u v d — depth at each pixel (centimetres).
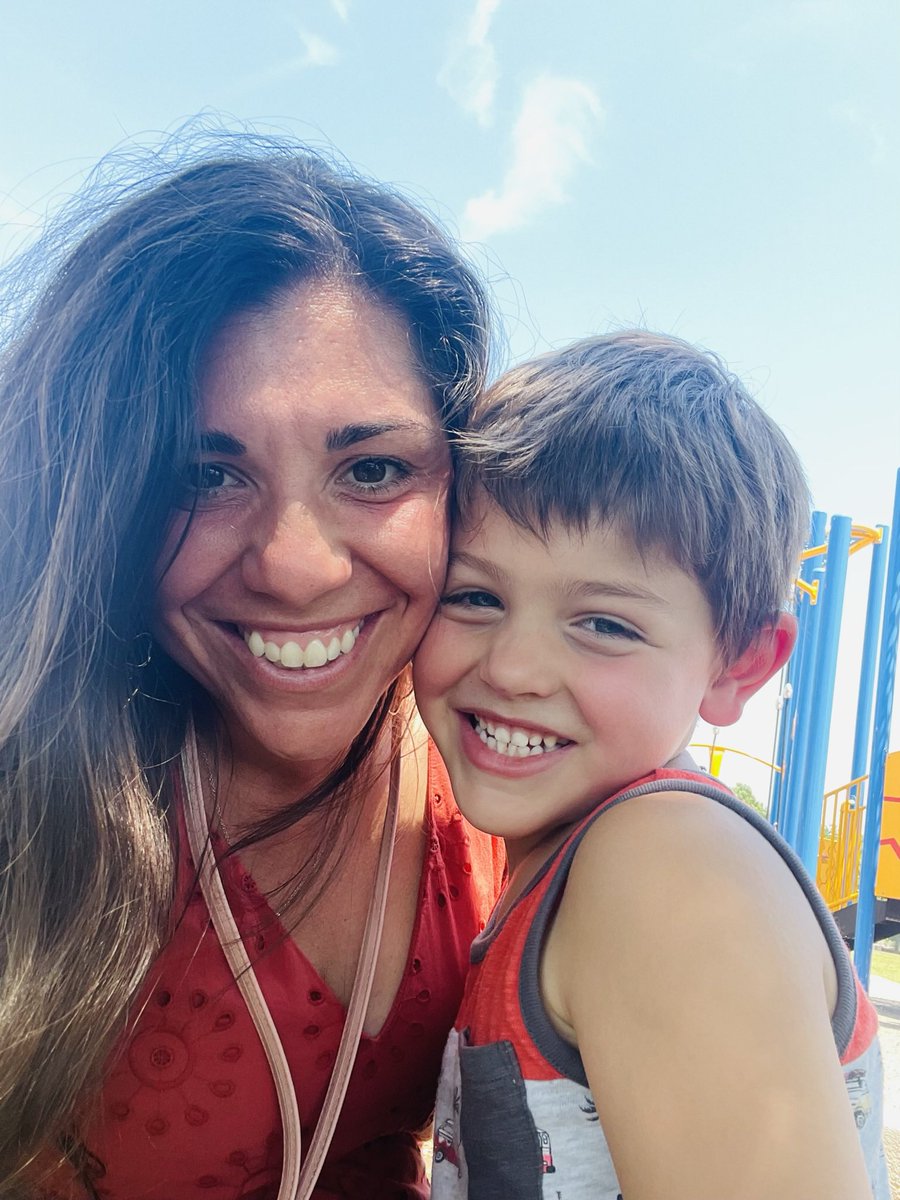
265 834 40
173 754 40
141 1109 38
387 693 44
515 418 38
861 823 238
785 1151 23
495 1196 32
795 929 27
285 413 34
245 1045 38
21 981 35
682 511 36
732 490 37
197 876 38
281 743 37
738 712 41
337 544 35
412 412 36
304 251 35
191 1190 39
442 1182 37
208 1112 38
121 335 34
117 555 35
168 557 36
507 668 36
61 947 35
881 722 179
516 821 38
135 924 36
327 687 37
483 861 48
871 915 176
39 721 36
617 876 29
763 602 39
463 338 39
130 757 37
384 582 37
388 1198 44
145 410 34
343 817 42
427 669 40
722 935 26
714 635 38
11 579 38
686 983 26
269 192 36
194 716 42
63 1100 35
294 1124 38
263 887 41
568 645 37
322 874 41
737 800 33
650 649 36
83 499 35
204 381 34
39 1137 35
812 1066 24
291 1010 39
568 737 37
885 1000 238
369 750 43
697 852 28
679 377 40
